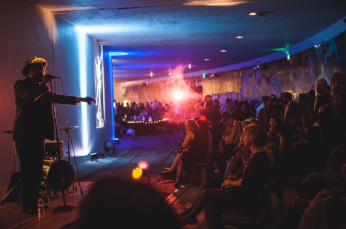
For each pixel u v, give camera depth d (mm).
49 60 9961
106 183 635
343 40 13508
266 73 23359
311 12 11961
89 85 13820
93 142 13969
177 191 7203
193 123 7906
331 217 2828
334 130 6117
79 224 610
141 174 6273
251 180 4160
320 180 3762
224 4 10398
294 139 8898
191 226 5035
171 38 15734
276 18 12633
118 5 10000
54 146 6516
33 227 4707
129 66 25609
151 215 606
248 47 19344
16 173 6289
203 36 15570
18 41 8391
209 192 4258
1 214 5395
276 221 3600
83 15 10867
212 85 31031
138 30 13703
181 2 10016
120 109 27984
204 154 7836
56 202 6086
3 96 7887
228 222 4145
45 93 5477
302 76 18484
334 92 6289
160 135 24172
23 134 5363
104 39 15180
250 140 4355
